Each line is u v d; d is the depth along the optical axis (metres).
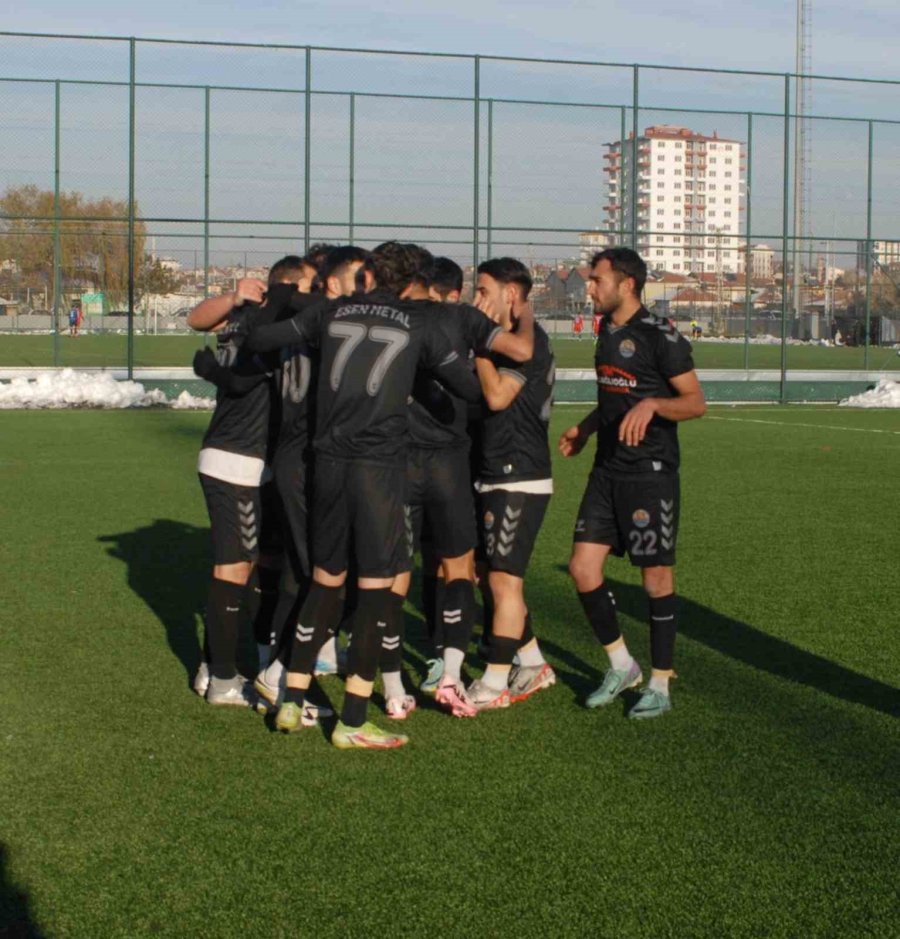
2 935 3.18
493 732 4.82
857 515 10.17
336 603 4.69
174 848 3.70
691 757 4.52
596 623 5.14
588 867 3.59
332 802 4.07
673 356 4.84
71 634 6.15
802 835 3.83
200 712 5.01
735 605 6.94
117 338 40.56
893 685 5.44
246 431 5.03
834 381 25.16
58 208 22.66
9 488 11.31
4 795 4.10
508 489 5.06
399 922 3.26
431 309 4.64
